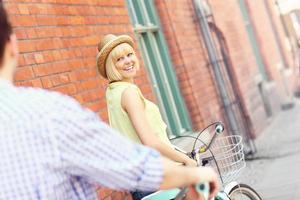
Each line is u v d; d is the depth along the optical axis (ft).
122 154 5.54
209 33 30.04
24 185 5.28
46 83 14.87
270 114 43.39
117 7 20.88
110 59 11.92
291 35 53.57
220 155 13.71
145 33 24.45
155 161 5.66
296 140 33.14
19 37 14.25
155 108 11.71
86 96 16.88
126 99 11.24
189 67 26.48
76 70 16.67
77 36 17.31
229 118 30.09
